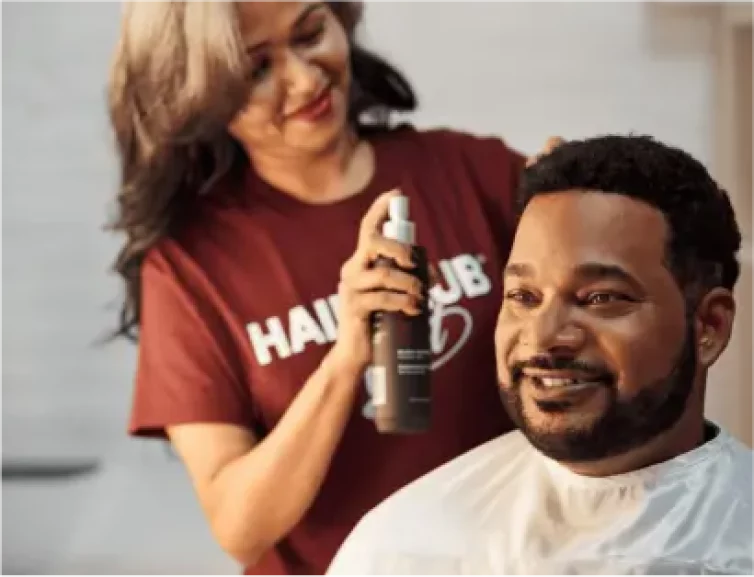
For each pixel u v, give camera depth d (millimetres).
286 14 1978
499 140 2305
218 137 2125
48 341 3248
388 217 1938
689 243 1610
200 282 2129
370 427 2086
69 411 3250
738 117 3016
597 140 1671
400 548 1793
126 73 2082
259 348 2094
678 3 3006
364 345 1918
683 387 1629
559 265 1598
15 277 3234
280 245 2141
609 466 1679
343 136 2184
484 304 2139
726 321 1669
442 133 2301
